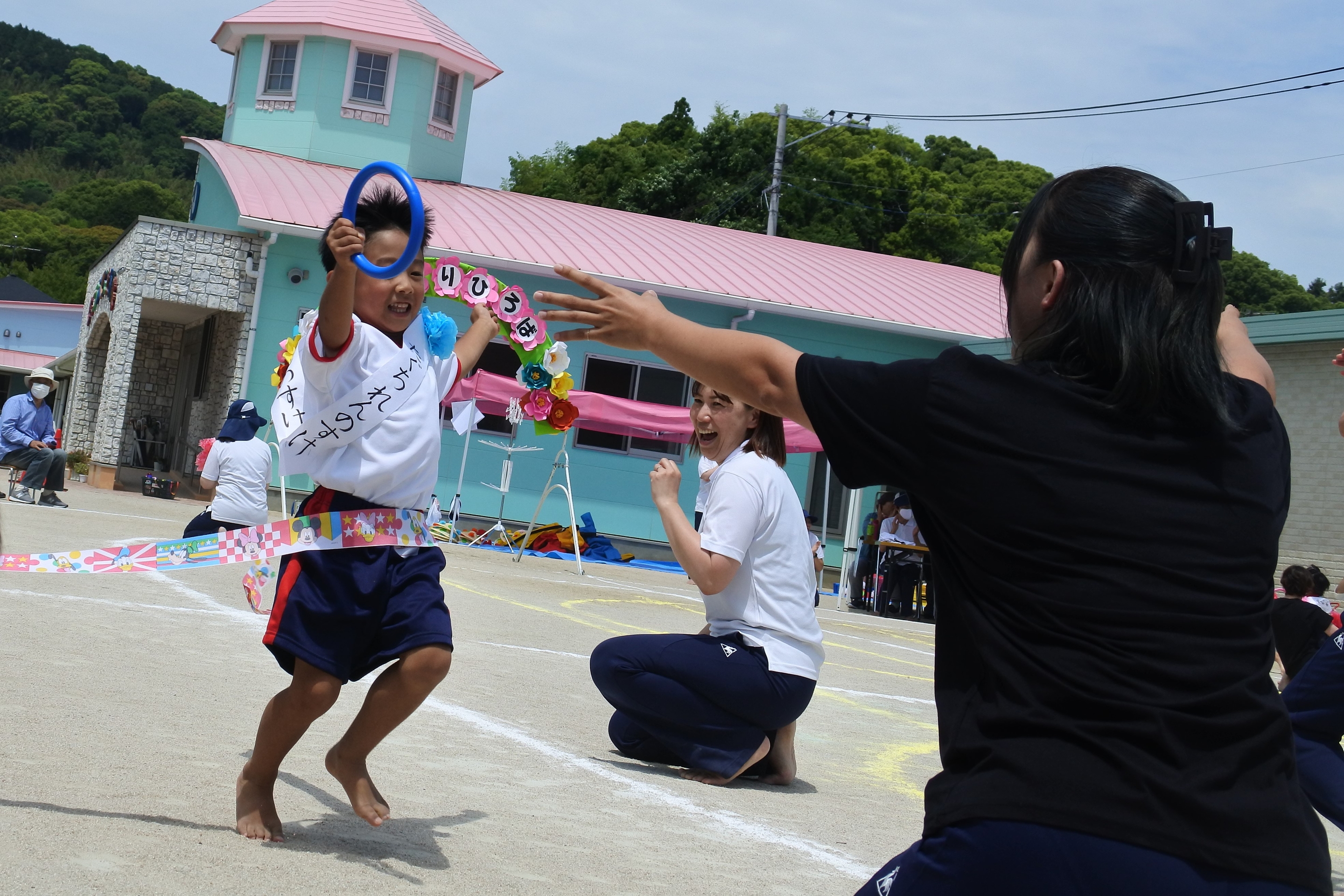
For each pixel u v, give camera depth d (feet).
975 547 5.79
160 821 11.14
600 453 73.41
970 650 5.95
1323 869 5.42
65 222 294.05
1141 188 6.10
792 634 16.99
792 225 152.46
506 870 11.12
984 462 5.76
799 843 13.85
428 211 11.51
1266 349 56.59
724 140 153.58
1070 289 6.01
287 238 70.33
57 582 28.53
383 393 11.03
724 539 16.67
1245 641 5.51
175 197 306.14
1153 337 5.74
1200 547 5.57
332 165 86.89
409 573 11.21
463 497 71.05
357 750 11.21
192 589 30.68
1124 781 5.20
